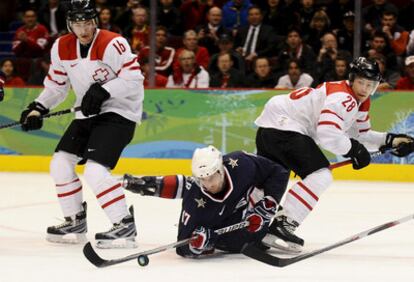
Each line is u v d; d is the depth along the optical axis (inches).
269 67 1212.5
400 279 536.7
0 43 1475.1
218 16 1316.4
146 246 650.2
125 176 578.2
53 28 1411.2
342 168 1146.0
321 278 535.5
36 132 1208.2
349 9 1309.1
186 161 1175.0
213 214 570.3
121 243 643.5
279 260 540.1
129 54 639.8
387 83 1192.8
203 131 1171.9
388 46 1230.3
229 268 562.6
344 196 983.6
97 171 630.5
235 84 1208.2
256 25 1283.2
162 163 1180.5
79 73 645.9
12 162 1217.4
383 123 1141.1
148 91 1180.5
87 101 628.4
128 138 652.7
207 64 1258.6
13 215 826.8
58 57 653.9
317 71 1210.6
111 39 637.3
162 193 577.6
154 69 1198.3
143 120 1182.3
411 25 1301.7
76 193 662.5
